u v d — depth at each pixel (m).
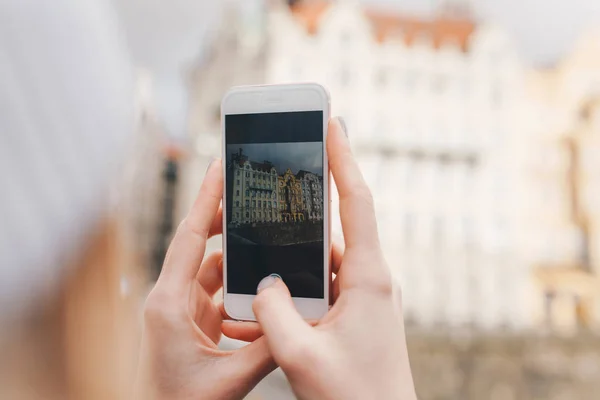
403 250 12.27
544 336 11.71
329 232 0.51
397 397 0.36
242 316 0.53
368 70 12.40
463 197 12.70
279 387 2.81
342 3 12.28
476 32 12.98
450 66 12.88
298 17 12.20
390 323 0.38
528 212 12.71
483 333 12.02
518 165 12.74
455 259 12.39
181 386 0.41
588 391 11.38
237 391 0.41
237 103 0.55
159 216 8.94
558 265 12.52
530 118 12.88
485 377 11.69
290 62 11.80
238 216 0.53
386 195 12.38
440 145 12.73
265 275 0.52
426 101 12.73
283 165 0.53
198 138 10.13
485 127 12.83
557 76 12.73
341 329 0.37
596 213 12.32
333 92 12.20
